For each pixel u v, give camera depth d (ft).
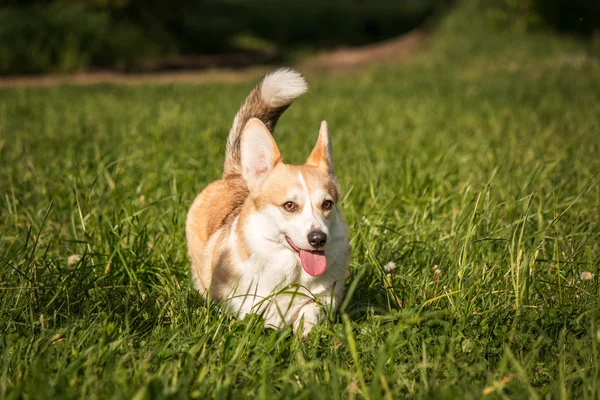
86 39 72.69
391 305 13.21
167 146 24.48
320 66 84.23
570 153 23.72
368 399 8.78
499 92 43.19
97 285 13.21
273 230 12.25
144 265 14.29
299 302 12.46
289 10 122.21
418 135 28.68
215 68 81.56
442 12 98.12
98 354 9.96
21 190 19.45
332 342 11.30
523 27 74.54
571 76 50.78
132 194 18.31
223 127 28.55
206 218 15.03
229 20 113.19
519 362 10.41
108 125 31.60
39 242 15.52
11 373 9.71
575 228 15.30
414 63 70.90
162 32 87.97
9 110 37.24
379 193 17.90
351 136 28.55
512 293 12.53
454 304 12.01
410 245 15.24
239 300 12.48
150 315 12.40
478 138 27.37
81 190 18.21
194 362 10.01
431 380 9.53
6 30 67.00
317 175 12.83
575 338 10.84
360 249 15.26
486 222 15.83
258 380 9.96
